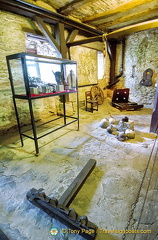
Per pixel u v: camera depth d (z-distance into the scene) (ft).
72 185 4.61
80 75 15.29
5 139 8.66
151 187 4.68
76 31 12.67
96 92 16.99
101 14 11.98
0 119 9.30
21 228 3.51
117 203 4.15
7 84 9.33
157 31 14.37
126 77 18.38
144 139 8.19
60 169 5.76
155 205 4.03
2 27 8.57
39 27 10.59
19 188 4.81
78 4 9.80
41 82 7.98
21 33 9.56
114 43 18.25
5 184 4.99
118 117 12.56
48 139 8.52
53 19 10.33
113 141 8.02
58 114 13.44
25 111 10.75
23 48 9.88
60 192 4.62
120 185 4.82
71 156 6.65
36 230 3.46
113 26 16.29
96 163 6.07
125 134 8.18
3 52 8.86
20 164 6.13
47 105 12.57
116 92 16.22
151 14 13.08
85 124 11.03
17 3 8.03
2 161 6.37
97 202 4.21
